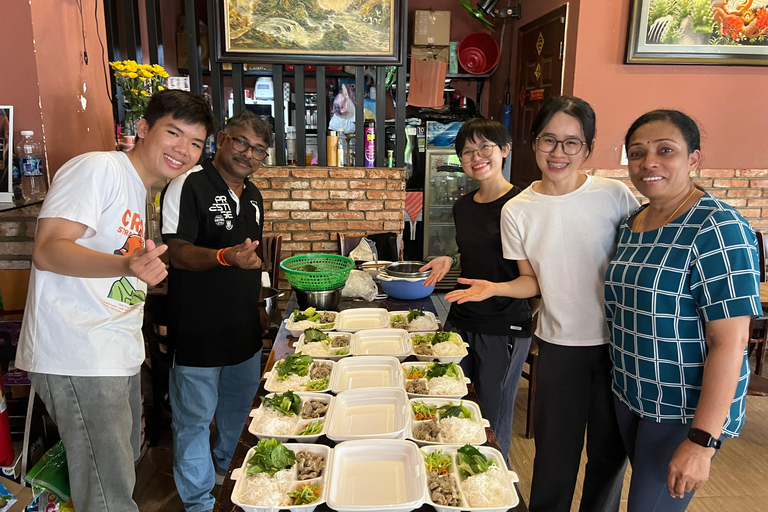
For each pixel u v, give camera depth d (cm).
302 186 354
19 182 194
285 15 332
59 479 165
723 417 121
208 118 153
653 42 352
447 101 506
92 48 237
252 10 329
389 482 111
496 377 196
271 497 102
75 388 143
